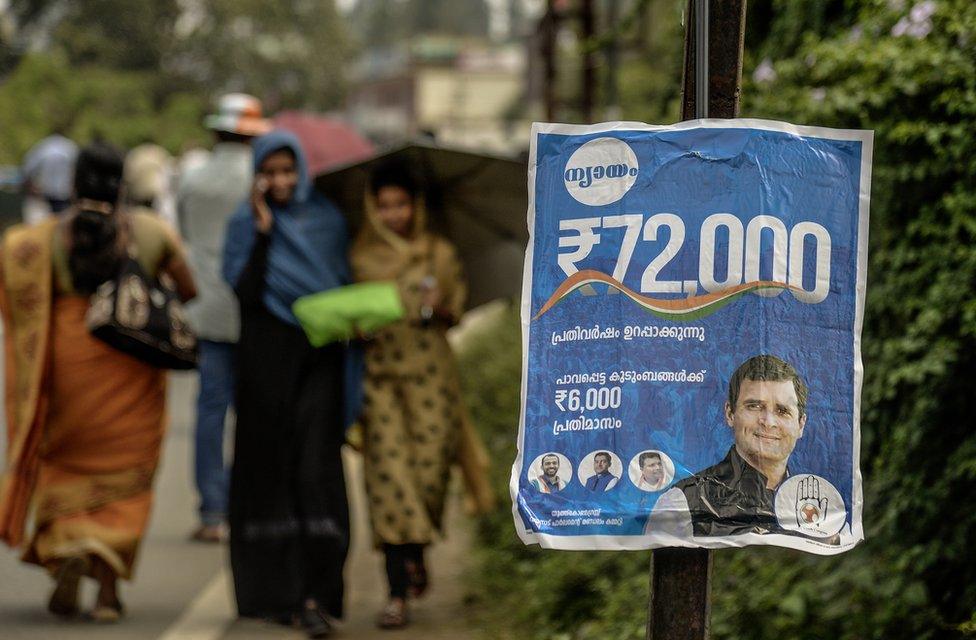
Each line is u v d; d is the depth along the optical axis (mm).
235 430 6000
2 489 5902
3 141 44281
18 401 5934
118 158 6012
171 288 6078
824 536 3344
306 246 6055
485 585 6641
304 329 5887
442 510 6145
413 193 6211
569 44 14781
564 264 3400
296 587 5879
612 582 5980
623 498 3359
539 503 3373
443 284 6203
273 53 77062
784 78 5945
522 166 6191
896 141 4980
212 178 7719
